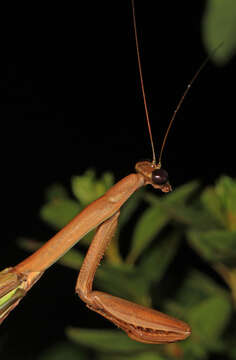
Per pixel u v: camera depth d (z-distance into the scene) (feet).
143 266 0.85
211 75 1.12
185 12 1.07
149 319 0.81
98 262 0.82
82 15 1.21
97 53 1.24
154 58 1.12
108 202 0.82
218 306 0.83
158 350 0.85
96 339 0.83
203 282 0.87
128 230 0.94
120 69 1.25
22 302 0.95
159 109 1.17
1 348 0.91
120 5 1.18
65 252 0.82
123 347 0.84
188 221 0.82
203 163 1.17
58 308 0.94
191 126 1.17
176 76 1.13
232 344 0.85
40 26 1.24
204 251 0.83
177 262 0.93
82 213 0.81
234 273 0.84
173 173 1.18
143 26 1.09
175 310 0.85
